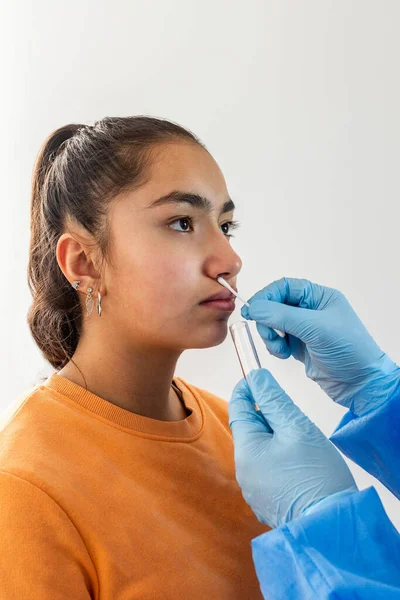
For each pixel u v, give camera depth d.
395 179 1.84
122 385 0.96
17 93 1.94
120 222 0.90
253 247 1.91
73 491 0.83
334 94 1.86
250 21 1.87
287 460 0.87
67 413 0.91
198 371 1.94
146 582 0.84
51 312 1.01
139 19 1.90
